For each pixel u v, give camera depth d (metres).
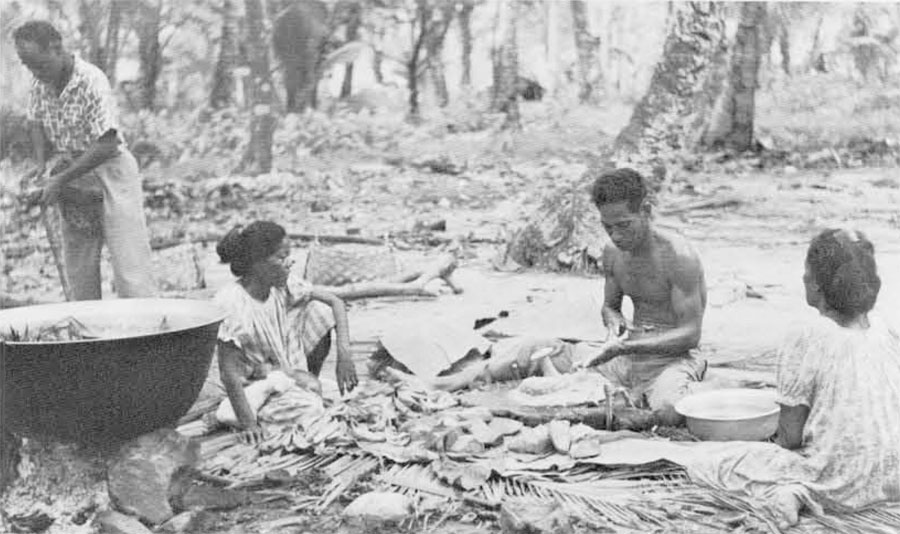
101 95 4.21
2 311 3.55
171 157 4.41
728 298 4.14
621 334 3.93
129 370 3.09
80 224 4.27
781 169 4.52
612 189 3.72
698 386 3.73
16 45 4.20
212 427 3.81
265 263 3.86
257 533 3.15
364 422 3.76
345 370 3.95
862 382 3.25
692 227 4.46
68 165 4.26
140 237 4.30
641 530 3.09
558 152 4.51
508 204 4.49
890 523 3.15
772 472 3.27
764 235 4.32
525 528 3.05
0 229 4.23
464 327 4.17
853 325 3.34
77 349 3.01
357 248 4.43
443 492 3.33
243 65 4.47
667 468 3.39
